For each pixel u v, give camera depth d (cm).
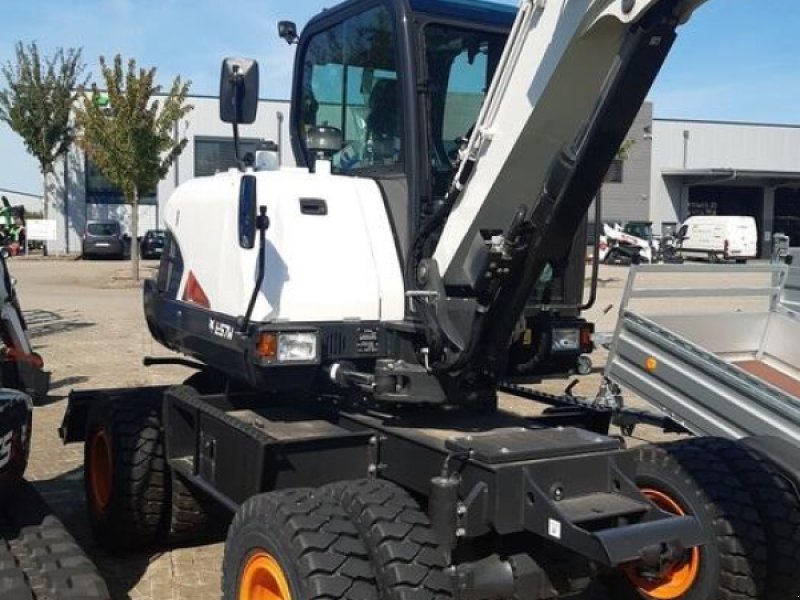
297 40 510
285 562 328
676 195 4919
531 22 350
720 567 395
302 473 387
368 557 330
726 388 464
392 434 386
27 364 636
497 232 378
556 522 326
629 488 352
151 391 537
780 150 5112
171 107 2580
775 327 611
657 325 501
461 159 382
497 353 383
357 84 454
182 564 505
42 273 2798
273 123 3475
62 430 568
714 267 557
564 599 457
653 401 503
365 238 418
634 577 432
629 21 314
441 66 425
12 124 3834
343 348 404
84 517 582
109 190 4103
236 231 426
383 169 435
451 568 338
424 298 390
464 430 392
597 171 344
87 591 339
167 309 511
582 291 464
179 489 504
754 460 412
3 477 366
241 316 405
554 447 352
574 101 348
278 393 438
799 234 5128
